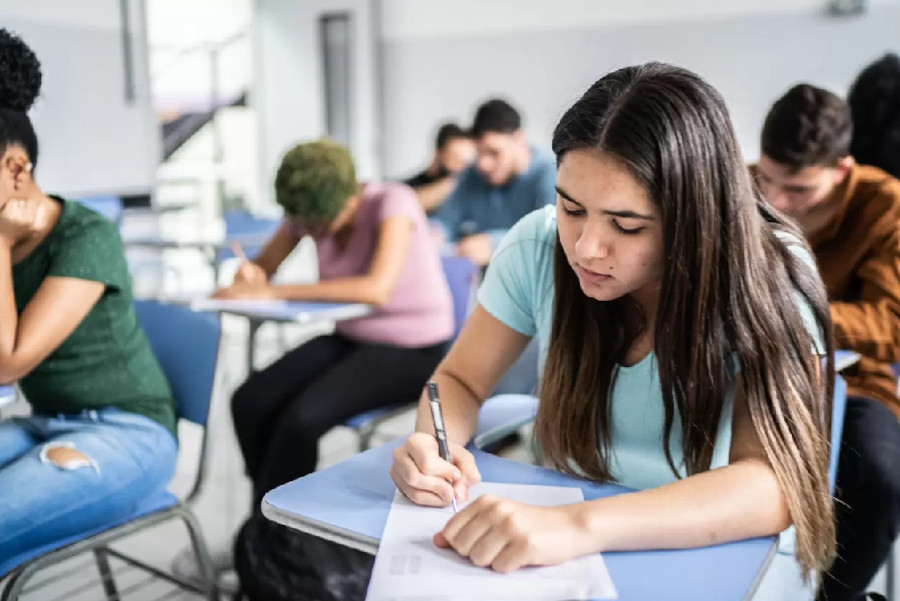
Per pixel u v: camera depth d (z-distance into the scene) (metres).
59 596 1.64
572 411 0.96
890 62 1.79
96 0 4.01
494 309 1.07
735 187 0.79
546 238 1.04
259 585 1.41
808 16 4.27
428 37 5.35
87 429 1.27
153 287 4.46
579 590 0.64
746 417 0.83
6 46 1.16
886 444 1.28
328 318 1.75
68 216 1.28
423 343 1.96
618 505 0.72
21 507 1.09
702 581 0.66
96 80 4.05
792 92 1.45
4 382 1.19
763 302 0.81
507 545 0.67
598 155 0.75
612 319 0.94
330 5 5.53
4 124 1.17
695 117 0.75
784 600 0.91
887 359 1.42
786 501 0.76
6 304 1.18
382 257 1.90
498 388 1.32
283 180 1.91
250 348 2.22
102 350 1.30
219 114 5.82
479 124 2.91
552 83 5.02
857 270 1.52
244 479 2.39
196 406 1.39
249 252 3.63
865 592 1.26
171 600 1.64
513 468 0.90
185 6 5.47
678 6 4.59
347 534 0.74
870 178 1.54
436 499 0.79
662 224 0.76
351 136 5.63
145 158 4.38
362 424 1.81
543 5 4.96
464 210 3.10
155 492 1.30
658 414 0.94
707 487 0.75
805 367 0.83
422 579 0.66
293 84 5.75
